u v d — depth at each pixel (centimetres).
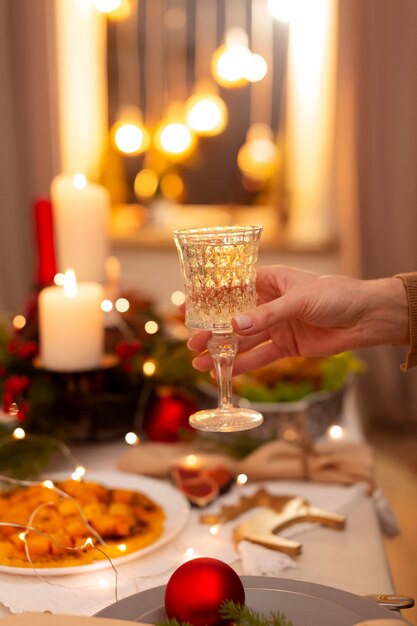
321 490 107
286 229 331
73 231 139
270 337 106
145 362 128
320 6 321
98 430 122
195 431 124
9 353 124
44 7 300
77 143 338
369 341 101
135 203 346
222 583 70
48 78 305
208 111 330
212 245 83
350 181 299
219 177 348
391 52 289
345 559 90
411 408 308
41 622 62
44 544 88
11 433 113
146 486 105
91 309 119
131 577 86
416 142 293
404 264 300
